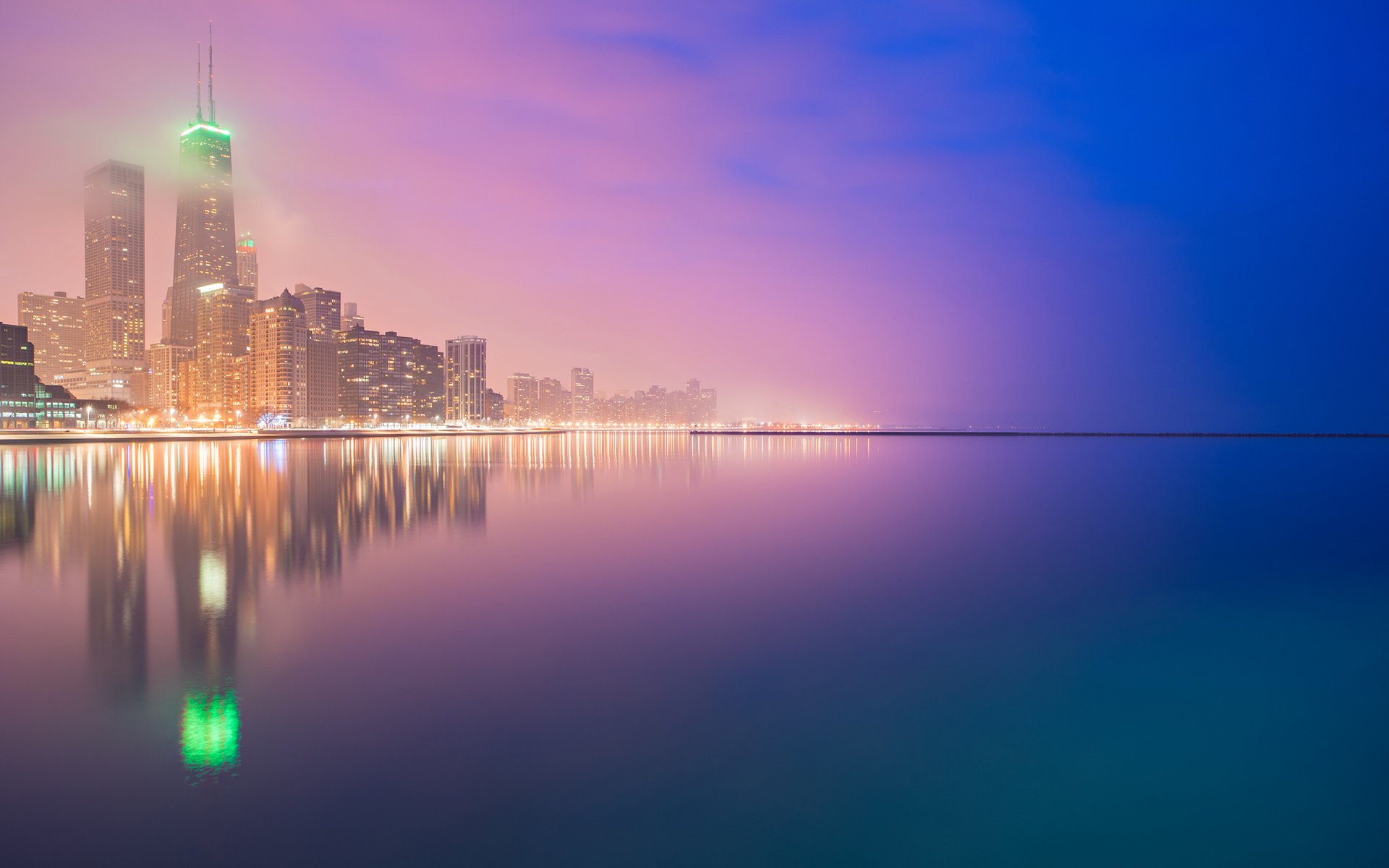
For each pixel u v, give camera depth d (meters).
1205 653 12.28
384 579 17.97
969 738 8.78
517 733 8.76
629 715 9.36
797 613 14.93
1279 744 8.72
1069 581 18.38
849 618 14.46
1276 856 6.48
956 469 69.06
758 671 11.20
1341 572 19.69
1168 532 27.48
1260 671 11.36
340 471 60.62
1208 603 16.03
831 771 7.91
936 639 13.00
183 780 7.55
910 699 10.05
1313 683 10.82
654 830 6.69
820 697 10.07
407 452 104.69
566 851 6.37
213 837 6.54
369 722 9.06
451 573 18.83
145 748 8.29
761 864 6.22
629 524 28.98
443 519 30.16
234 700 9.77
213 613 14.50
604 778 7.67
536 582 17.72
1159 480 54.78
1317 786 7.70
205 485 45.97
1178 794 7.51
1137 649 12.51
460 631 13.34
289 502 35.88
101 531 25.89
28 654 11.70
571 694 10.08
